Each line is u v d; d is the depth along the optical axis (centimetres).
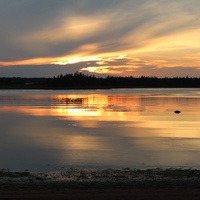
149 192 1075
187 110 5566
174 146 2230
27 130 3164
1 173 1478
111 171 1529
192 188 1174
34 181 1341
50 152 2044
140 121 3878
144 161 1783
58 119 4219
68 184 1266
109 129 3161
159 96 11394
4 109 6062
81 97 11019
